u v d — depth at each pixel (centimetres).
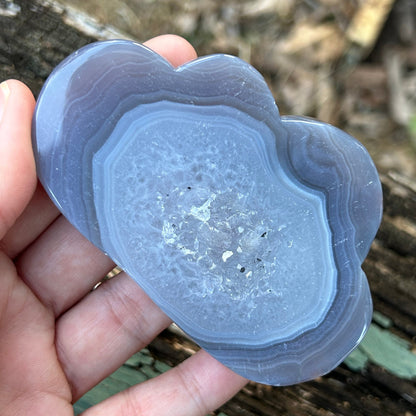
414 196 15
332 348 11
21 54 14
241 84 11
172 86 11
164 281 11
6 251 12
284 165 11
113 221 11
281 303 11
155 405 12
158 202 11
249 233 11
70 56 10
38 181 11
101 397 14
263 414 15
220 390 13
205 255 11
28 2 14
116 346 13
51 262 12
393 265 14
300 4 22
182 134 11
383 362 14
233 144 11
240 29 22
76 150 10
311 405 14
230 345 11
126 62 10
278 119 11
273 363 11
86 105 10
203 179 11
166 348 15
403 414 14
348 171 11
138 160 11
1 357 12
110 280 13
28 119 10
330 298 11
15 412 11
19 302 12
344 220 11
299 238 11
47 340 12
